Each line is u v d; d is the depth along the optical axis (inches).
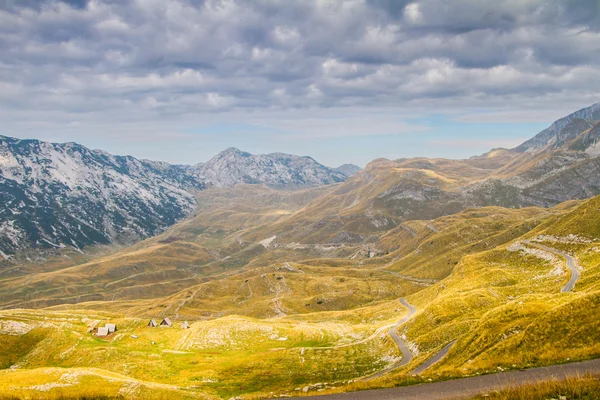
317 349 5900.6
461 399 1496.1
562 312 2556.6
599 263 6825.8
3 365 5738.2
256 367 5191.9
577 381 1316.4
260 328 7337.6
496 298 6510.8
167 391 2733.8
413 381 1857.8
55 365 5570.9
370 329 7436.0
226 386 4512.8
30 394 2431.1
